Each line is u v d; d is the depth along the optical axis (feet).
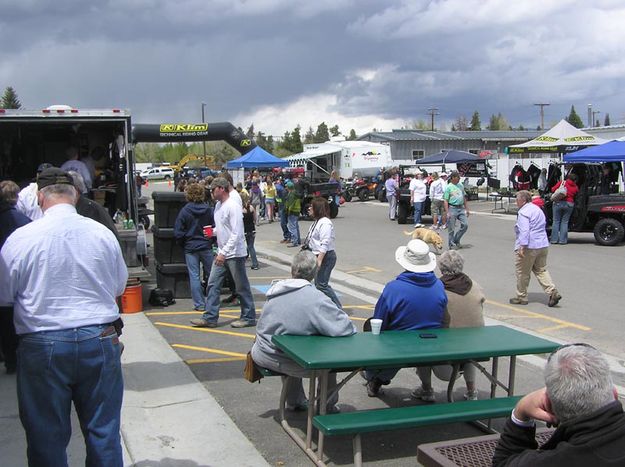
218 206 25.25
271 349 15.16
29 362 10.02
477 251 49.19
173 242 30.89
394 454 14.53
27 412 10.09
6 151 38.40
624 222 52.44
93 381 10.30
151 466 13.43
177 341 23.53
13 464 13.25
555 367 7.84
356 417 13.12
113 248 10.79
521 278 30.86
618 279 37.65
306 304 15.03
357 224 72.33
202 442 14.67
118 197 37.14
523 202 30.27
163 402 16.99
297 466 13.79
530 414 8.69
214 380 19.12
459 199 50.34
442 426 16.26
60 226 10.39
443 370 16.69
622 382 20.10
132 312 27.73
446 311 17.08
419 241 16.92
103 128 38.70
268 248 53.93
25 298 10.08
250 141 85.71
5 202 18.60
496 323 27.55
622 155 52.47
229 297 30.50
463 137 170.81
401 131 193.57
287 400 16.57
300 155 117.80
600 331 26.20
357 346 14.34
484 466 10.54
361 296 33.55
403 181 83.41
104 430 10.43
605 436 7.44
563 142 77.15
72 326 10.07
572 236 60.18
